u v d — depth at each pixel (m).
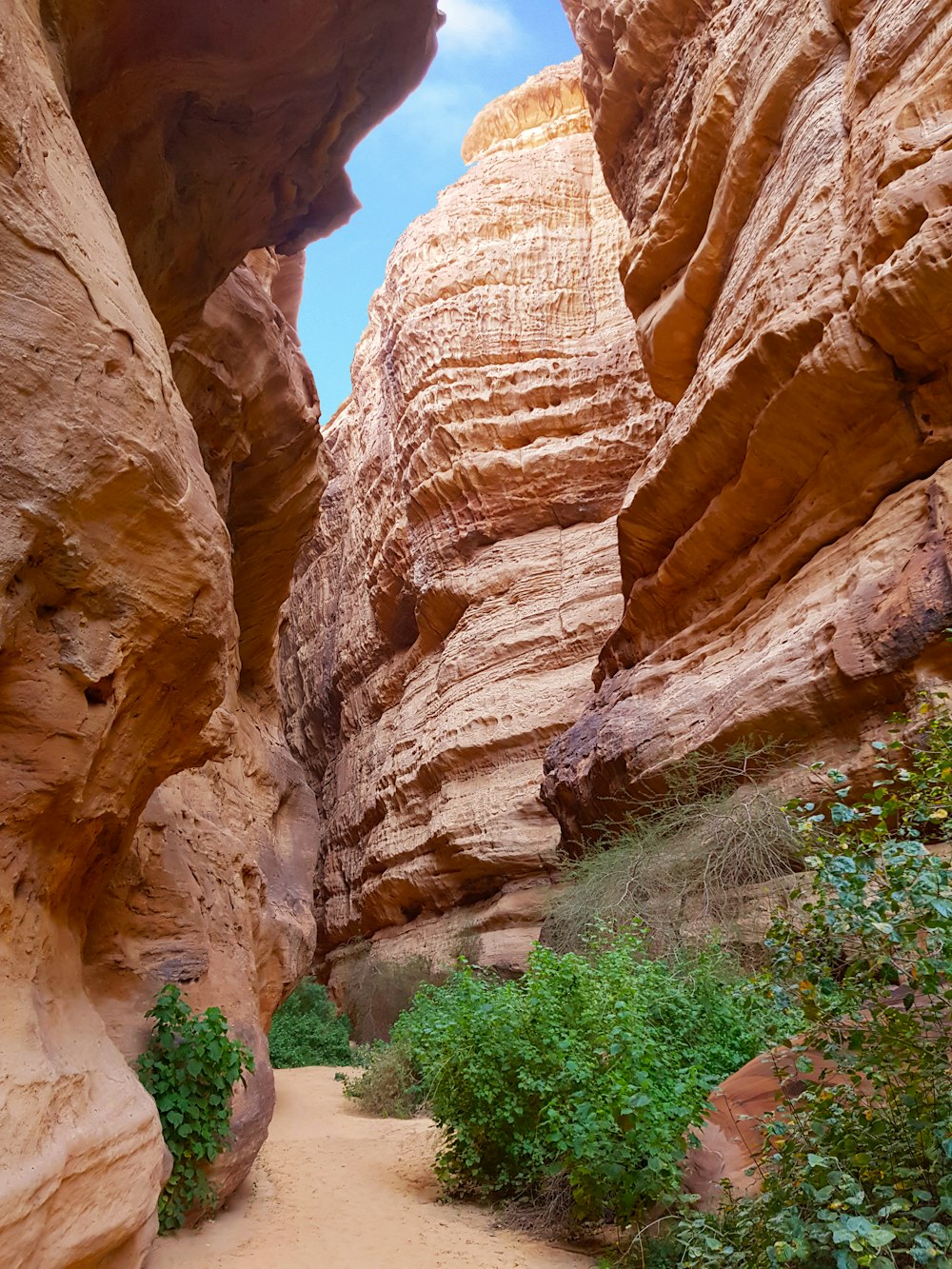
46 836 3.78
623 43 14.70
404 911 23.78
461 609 23.86
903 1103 3.31
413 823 23.34
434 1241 5.43
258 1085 6.55
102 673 3.79
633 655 13.94
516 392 23.48
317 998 20.34
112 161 6.78
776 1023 4.52
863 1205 3.18
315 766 33.94
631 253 14.48
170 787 7.53
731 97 11.96
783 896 8.10
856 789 7.89
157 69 6.49
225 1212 5.88
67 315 3.53
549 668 20.81
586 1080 5.21
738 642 10.83
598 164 26.44
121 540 3.85
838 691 8.30
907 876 3.34
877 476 8.95
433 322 24.80
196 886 6.94
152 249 7.66
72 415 3.51
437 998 7.40
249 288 9.91
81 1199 3.21
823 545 9.76
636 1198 4.80
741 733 9.47
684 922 8.82
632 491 13.03
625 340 22.97
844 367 8.60
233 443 10.06
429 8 7.42
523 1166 6.13
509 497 22.97
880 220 8.10
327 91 7.65
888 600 7.91
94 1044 4.12
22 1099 2.95
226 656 4.85
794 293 9.41
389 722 26.39
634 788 11.34
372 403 31.69
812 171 9.99
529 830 19.06
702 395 11.38
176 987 5.63
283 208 8.84
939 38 8.46
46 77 3.94
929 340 8.00
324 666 32.50
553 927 11.07
